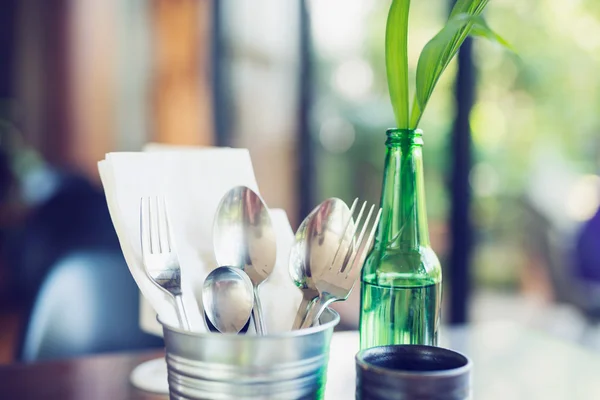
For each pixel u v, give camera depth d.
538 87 2.08
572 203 2.27
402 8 0.56
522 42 2.03
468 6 0.57
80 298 1.06
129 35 3.38
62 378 0.74
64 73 3.61
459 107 1.99
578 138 2.18
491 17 1.98
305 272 0.56
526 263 2.27
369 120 2.40
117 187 0.55
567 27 2.08
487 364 0.85
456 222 2.04
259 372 0.46
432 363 0.49
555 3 2.05
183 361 0.47
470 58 1.96
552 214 2.27
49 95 3.64
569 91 2.12
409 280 0.60
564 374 0.82
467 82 1.97
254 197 0.59
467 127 1.99
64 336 1.03
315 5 2.61
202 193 0.60
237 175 0.63
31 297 1.06
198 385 0.47
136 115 3.40
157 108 3.31
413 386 0.43
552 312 2.37
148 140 3.36
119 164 0.56
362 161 2.43
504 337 0.98
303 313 0.56
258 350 0.46
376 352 0.49
